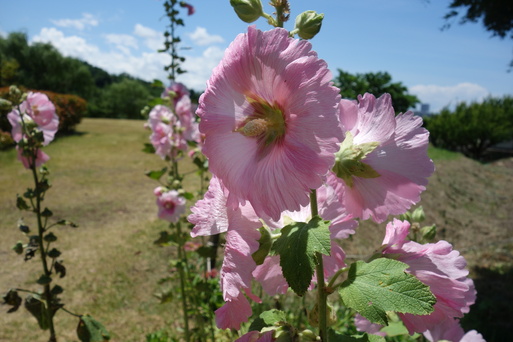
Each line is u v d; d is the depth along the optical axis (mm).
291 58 868
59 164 13266
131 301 5012
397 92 13969
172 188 3719
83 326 2426
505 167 15172
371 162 1077
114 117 51250
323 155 851
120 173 12289
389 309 856
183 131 3750
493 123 18922
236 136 1003
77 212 8477
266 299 3926
